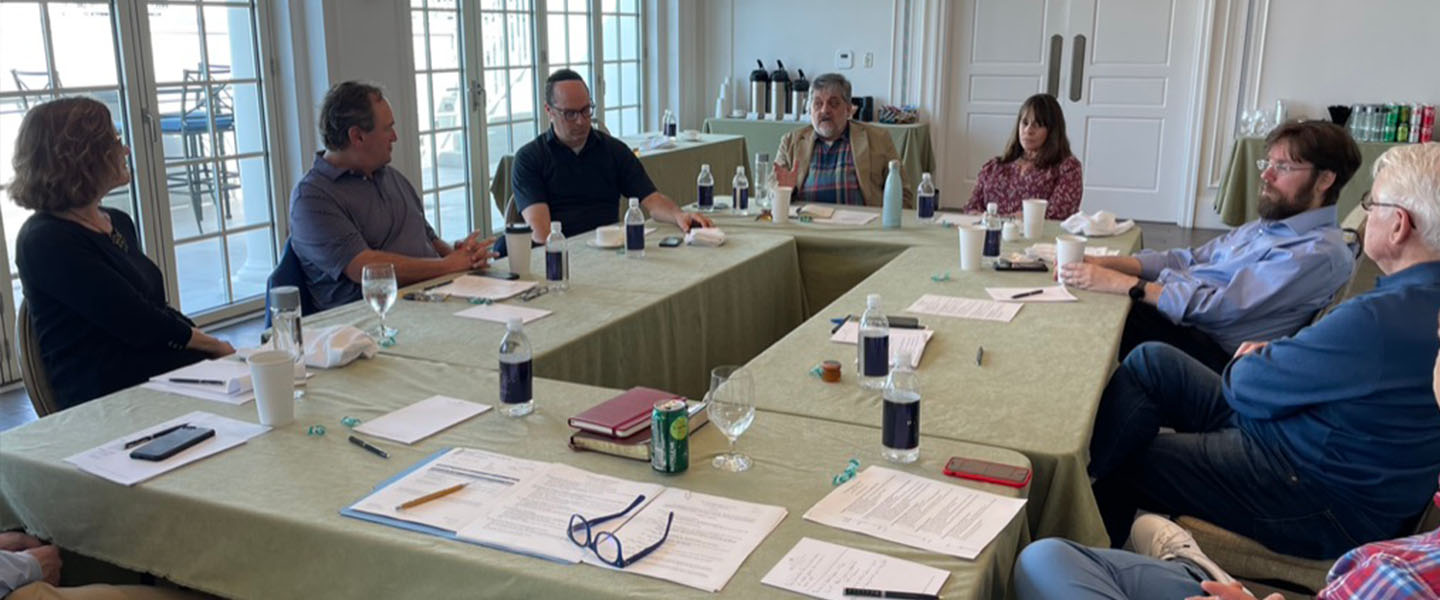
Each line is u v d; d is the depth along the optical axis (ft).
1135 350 7.70
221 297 15.66
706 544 4.46
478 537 4.52
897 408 5.28
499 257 11.48
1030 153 13.61
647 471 5.21
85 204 7.38
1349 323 5.88
